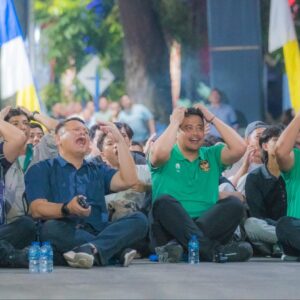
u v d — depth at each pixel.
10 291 14.27
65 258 17.30
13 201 19.11
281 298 13.72
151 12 44.31
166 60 44.50
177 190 19.06
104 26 47.47
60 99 46.66
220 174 20.34
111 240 17.52
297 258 18.84
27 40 39.75
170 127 19.02
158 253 18.44
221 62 33.81
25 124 19.75
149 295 13.89
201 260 18.56
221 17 33.53
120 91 44.84
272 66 43.91
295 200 19.03
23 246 17.72
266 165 20.25
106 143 19.88
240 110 34.25
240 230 20.02
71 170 18.23
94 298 13.60
